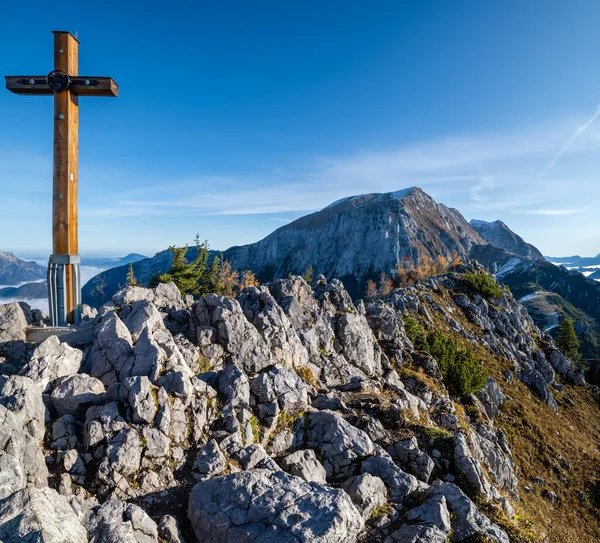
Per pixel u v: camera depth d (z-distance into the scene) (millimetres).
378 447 15984
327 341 25000
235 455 13406
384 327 34562
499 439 35094
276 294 26047
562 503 33531
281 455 14945
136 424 12680
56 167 17375
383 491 13609
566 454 40781
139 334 16953
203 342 18094
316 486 11828
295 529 10070
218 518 10594
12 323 16797
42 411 12562
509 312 68062
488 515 14719
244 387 15727
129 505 10469
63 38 17141
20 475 9445
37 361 14227
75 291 17938
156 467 12297
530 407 47625
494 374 51125
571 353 107625
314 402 18984
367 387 22359
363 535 11875
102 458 11859
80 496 10867
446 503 13242
